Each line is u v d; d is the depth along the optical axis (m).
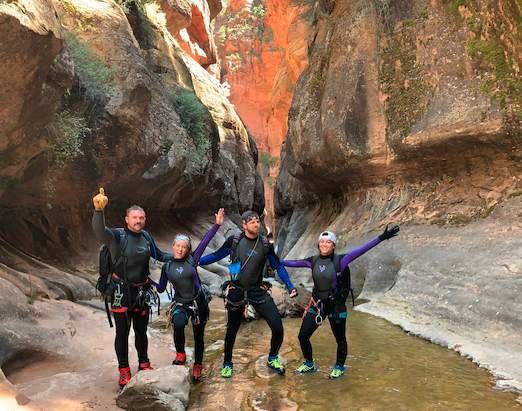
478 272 5.54
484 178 7.59
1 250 6.23
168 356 4.52
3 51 4.45
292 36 23.58
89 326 4.92
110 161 9.16
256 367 4.11
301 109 11.99
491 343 4.40
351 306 7.23
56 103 6.14
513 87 6.92
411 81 8.72
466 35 7.78
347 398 3.30
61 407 3.04
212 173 17.92
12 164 6.49
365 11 9.96
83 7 9.77
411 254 7.23
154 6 18.23
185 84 17.48
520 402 3.16
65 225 8.96
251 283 3.90
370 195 10.12
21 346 3.66
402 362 4.20
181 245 3.78
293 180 19.94
